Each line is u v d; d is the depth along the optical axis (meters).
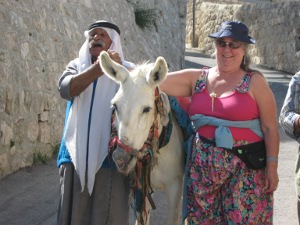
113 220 3.60
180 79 3.69
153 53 13.10
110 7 11.20
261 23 20.33
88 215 3.63
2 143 6.16
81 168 3.53
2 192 5.83
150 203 3.66
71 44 8.61
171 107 3.89
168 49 14.75
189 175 3.60
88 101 3.62
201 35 24.70
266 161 3.52
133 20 12.60
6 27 6.55
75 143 3.58
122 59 3.81
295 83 3.58
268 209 3.57
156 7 14.42
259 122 3.52
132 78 3.32
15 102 6.49
